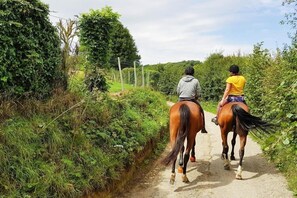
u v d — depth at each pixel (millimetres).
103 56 13977
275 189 7199
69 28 8203
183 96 8258
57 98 7250
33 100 6742
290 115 5348
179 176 8336
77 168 6051
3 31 6156
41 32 7121
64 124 6754
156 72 41062
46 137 6148
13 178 5020
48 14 7293
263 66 15406
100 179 6316
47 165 5566
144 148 9570
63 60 8031
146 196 7055
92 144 7035
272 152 9094
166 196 7039
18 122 5906
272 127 7383
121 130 8461
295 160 7777
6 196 4703
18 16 6520
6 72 6254
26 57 6703
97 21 13594
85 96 8062
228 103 8398
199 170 8766
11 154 5273
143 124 10695
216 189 7359
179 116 7215
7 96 6305
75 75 8609
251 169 8664
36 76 6906
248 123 7605
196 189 7387
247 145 11328
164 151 11211
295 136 5469
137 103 14094
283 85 6242
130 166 8039
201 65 38688
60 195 5309
